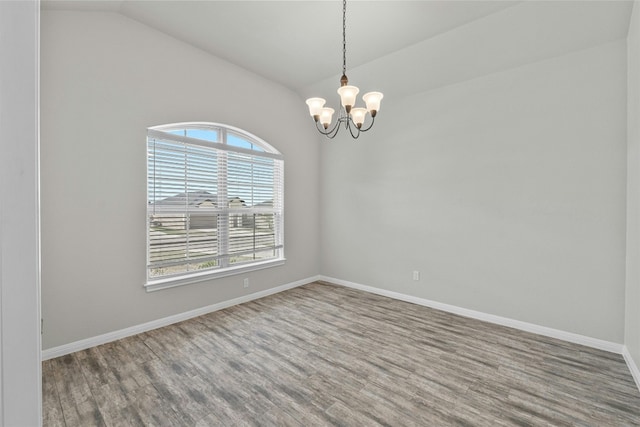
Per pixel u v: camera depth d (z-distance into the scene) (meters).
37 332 0.40
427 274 3.56
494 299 3.08
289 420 1.67
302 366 2.21
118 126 2.59
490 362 2.29
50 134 2.26
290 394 1.89
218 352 2.41
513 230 2.96
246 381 2.02
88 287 2.45
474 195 3.20
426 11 2.48
